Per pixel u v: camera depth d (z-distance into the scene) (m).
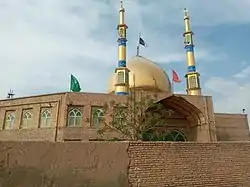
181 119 24.14
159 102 22.17
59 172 7.89
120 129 16.94
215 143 9.48
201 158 9.12
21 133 21.05
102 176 8.06
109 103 20.23
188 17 29.91
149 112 18.64
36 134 20.36
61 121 19.69
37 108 21.23
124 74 24.19
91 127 19.59
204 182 8.87
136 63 27.69
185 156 8.97
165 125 22.44
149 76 26.33
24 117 21.77
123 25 26.78
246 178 9.38
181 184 8.59
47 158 7.97
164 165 8.62
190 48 28.44
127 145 8.52
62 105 20.19
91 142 8.34
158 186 8.34
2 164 7.73
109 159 8.27
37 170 7.83
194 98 22.59
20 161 7.84
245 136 25.95
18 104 22.23
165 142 8.91
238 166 9.44
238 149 9.67
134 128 16.92
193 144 9.21
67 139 19.12
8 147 7.89
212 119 22.53
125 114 17.75
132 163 8.36
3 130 21.91
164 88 26.59
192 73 26.95
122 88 23.62
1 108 22.88
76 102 20.11
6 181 7.62
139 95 20.48
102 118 19.89
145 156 8.55
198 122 23.00
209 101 22.98
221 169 9.20
